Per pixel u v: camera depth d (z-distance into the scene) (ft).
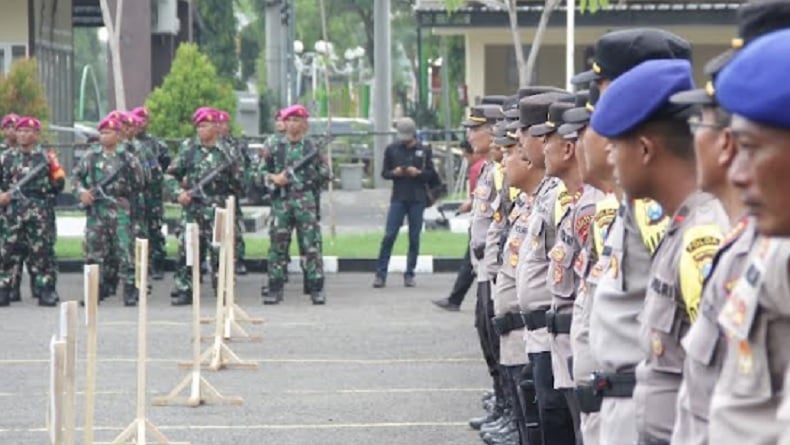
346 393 65.41
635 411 27.40
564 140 39.22
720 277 22.98
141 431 52.21
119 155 97.14
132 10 157.79
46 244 96.02
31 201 95.81
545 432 42.70
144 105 147.74
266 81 237.45
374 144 178.81
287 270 103.91
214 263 99.45
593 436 32.14
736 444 21.15
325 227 142.41
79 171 97.35
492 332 56.03
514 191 54.75
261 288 104.58
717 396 21.62
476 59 160.25
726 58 23.39
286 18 207.00
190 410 61.52
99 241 97.30
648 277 28.40
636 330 28.66
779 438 19.98
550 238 42.14
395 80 311.88
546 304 42.09
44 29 164.76
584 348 32.24
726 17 141.28
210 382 68.13
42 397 64.34
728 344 21.77
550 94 45.50
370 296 100.27
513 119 49.21
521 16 146.30
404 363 73.46
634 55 31.53
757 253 20.98
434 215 143.23
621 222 29.22
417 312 92.12
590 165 32.27
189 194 97.30
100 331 84.07
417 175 103.65
